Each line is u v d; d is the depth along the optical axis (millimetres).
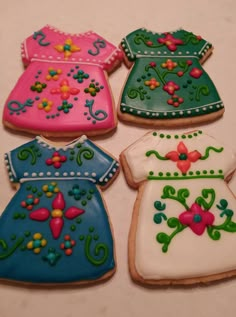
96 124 206
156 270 172
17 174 190
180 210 184
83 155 195
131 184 196
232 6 266
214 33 253
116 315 169
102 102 212
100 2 260
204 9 263
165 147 199
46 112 208
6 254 173
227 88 232
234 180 205
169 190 188
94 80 218
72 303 171
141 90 217
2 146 206
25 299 171
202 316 171
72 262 173
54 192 185
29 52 224
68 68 221
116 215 191
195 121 216
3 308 169
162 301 173
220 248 179
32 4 255
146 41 234
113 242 179
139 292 175
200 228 181
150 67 225
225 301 175
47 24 247
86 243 176
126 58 231
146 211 183
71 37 232
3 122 210
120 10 257
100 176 191
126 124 217
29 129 206
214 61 241
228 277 180
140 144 200
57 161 192
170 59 229
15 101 210
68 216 180
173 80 222
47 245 175
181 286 177
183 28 252
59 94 213
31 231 177
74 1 259
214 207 187
